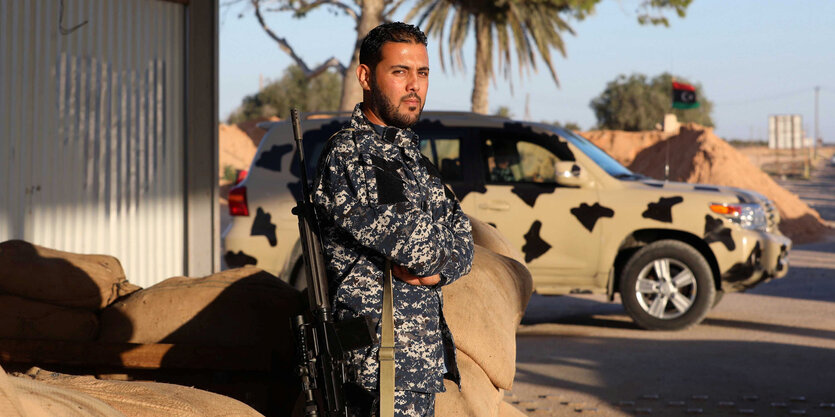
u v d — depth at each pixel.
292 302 3.78
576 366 6.54
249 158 37.56
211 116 7.84
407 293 2.41
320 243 2.46
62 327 3.73
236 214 7.72
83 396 1.99
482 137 8.04
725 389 5.82
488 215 7.85
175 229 7.61
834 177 60.84
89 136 6.83
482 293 3.62
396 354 2.38
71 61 6.65
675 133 38.81
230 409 2.41
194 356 3.62
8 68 6.19
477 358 3.45
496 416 3.48
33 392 1.88
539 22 27.30
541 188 7.87
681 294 7.97
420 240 2.29
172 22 7.55
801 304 9.63
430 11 28.61
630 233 7.78
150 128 7.36
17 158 6.26
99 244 6.92
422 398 2.42
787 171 72.38
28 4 6.31
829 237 20.56
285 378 3.66
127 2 7.10
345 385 2.39
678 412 5.25
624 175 8.15
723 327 8.16
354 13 25.64
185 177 7.68
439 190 2.54
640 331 8.01
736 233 7.70
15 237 6.26
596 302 10.05
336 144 2.39
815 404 5.44
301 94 57.66
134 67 7.19
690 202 7.74
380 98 2.45
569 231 7.82
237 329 3.70
